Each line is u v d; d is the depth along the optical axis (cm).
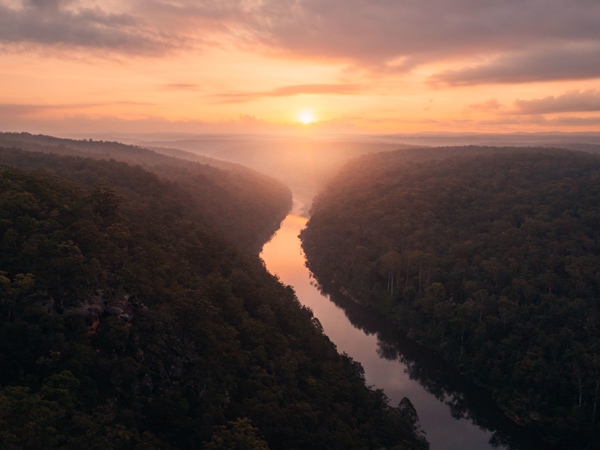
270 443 4397
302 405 4938
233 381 4900
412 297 10369
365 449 4750
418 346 9269
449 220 12419
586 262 8962
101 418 3550
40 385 3672
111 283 4856
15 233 4678
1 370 3650
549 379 6938
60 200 5891
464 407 7450
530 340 7844
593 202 11625
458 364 8419
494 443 6619
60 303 4272
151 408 4112
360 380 6800
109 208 6431
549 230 10594
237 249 8988
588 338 7394
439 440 6669
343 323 10212
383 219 13075
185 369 4709
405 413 6544
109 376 4053
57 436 3111
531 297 8675
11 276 4303
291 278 12838
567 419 6494
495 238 10744
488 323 8488
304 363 6084
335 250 13250
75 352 3919
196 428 4144
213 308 5584
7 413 3033
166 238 7256
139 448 3503
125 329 4400
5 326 3822
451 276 9962
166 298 5294
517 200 12600
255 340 5734
